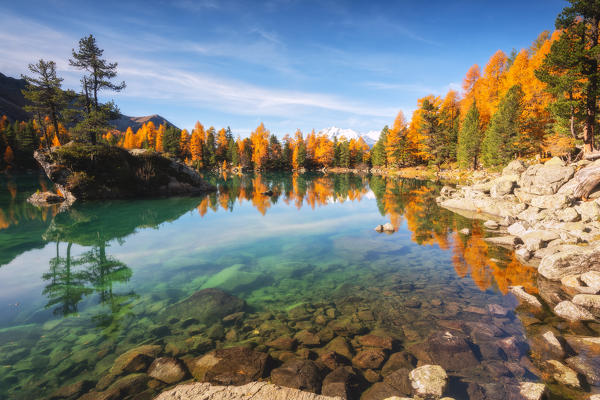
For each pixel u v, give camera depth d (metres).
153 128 106.06
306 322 7.22
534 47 61.50
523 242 14.13
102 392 4.77
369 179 60.38
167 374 5.16
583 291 8.48
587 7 21.73
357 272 10.98
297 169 102.06
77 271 11.21
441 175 53.16
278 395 4.42
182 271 11.17
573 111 24.48
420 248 13.91
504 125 36.50
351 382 4.89
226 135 115.12
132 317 7.57
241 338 6.49
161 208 27.67
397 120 69.25
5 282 10.13
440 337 6.05
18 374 5.26
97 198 33.88
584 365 5.18
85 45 34.22
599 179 16.05
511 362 5.36
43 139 76.12
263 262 12.23
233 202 31.50
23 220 21.67
